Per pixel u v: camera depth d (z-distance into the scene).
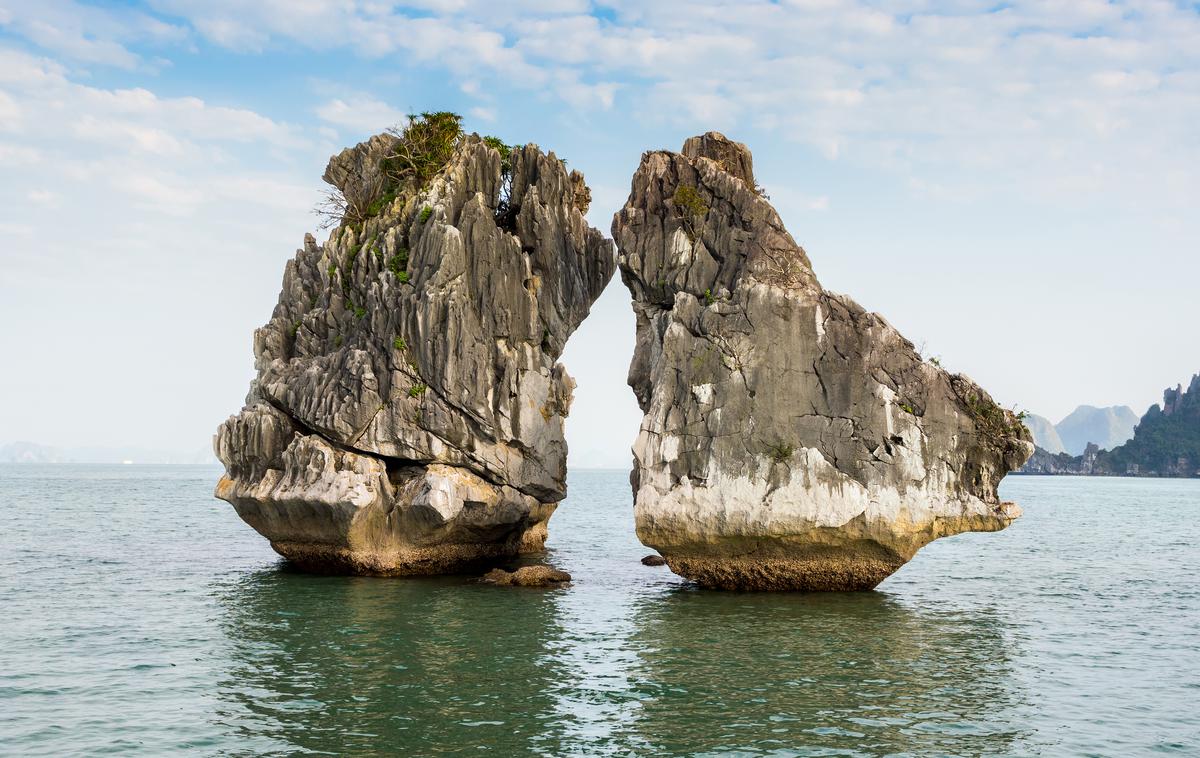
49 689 25.12
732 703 24.34
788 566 38.91
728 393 38.62
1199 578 48.97
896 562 38.38
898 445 37.84
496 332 44.28
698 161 42.88
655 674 26.86
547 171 48.12
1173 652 30.98
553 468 45.31
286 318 49.03
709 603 37.25
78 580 42.91
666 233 42.34
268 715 23.08
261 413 44.50
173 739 21.45
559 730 22.19
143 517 83.56
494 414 43.72
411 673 26.69
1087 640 32.62
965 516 37.78
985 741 22.16
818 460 37.53
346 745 21.11
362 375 42.34
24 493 131.62
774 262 40.19
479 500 42.66
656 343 41.75
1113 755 21.48
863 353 38.75
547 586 41.25
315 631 31.77
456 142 50.72
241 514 45.31
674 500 38.22
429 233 44.72
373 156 52.88
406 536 42.75
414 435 42.28
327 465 41.34
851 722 23.14
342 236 49.22
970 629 34.03
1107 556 59.72
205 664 27.56
